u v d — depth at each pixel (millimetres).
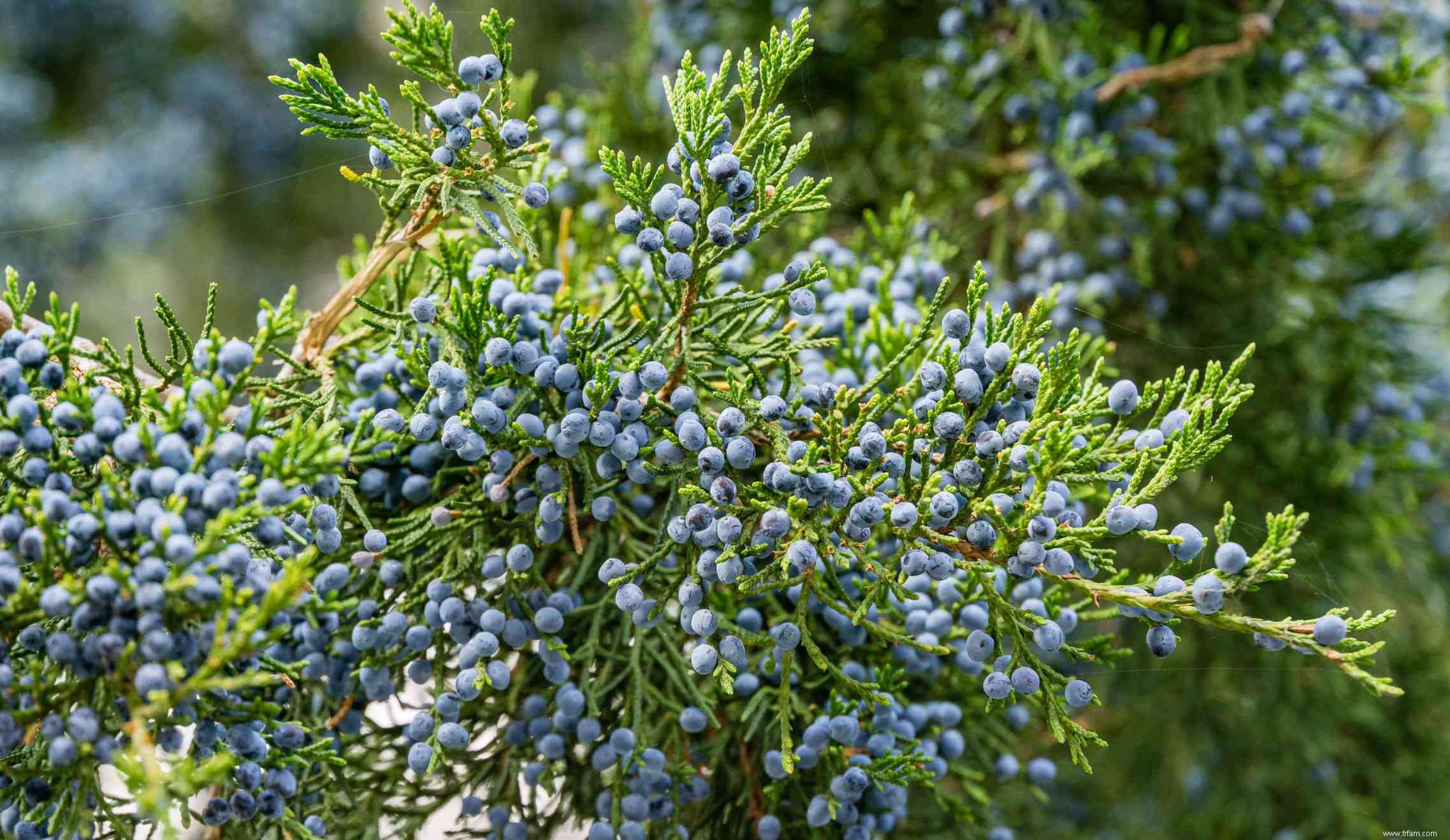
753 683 774
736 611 784
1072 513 735
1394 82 981
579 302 803
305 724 773
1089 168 937
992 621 742
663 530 750
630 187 734
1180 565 1007
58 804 711
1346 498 1021
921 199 1003
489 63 744
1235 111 984
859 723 768
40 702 706
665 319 783
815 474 725
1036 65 1001
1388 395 1026
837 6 1065
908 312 807
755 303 749
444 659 763
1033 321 734
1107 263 1013
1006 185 999
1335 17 993
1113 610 769
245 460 718
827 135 1062
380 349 795
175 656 702
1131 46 979
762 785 793
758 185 738
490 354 741
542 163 807
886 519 735
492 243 808
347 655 764
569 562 783
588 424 737
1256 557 713
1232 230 1026
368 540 745
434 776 798
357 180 755
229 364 719
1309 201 1040
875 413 740
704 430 734
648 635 780
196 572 701
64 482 714
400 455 771
